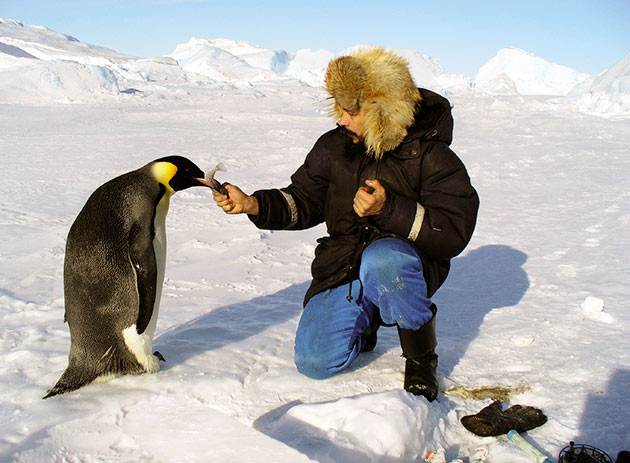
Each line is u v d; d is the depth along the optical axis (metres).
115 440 2.16
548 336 3.16
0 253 5.09
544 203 7.30
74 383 2.53
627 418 2.27
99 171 9.66
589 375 2.65
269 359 2.87
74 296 2.52
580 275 4.36
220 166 2.64
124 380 2.59
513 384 2.63
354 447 2.03
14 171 9.47
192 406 2.35
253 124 17.41
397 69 2.29
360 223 2.53
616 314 3.47
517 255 4.99
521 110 20.41
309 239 5.71
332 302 2.59
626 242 5.31
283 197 2.71
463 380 2.68
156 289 2.59
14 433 2.15
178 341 3.08
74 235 2.53
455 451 2.15
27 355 2.87
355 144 2.54
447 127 2.46
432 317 2.48
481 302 3.82
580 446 2.01
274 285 4.23
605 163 10.55
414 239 2.38
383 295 2.39
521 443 2.09
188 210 6.82
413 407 2.16
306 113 20.14
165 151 11.98
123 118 18.97
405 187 2.46
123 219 2.54
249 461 1.98
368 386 2.59
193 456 2.03
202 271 4.61
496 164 10.48
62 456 2.05
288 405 2.42
